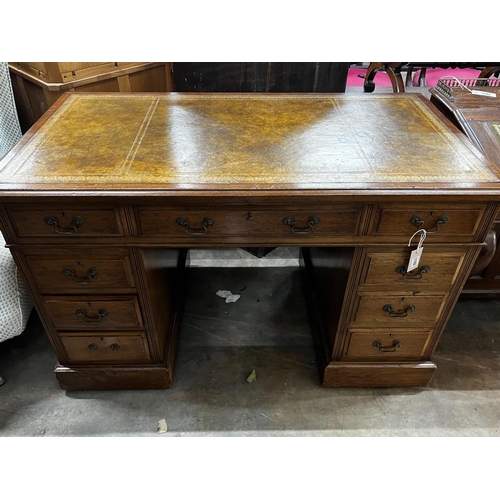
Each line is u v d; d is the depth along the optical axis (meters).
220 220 1.24
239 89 2.13
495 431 1.58
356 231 1.27
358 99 1.74
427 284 1.41
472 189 1.18
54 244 1.27
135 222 1.23
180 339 1.94
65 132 1.44
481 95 1.98
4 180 1.17
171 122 1.52
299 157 1.31
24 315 1.68
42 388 1.71
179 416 1.61
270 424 1.59
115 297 1.41
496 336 1.97
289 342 1.93
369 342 1.59
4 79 1.75
